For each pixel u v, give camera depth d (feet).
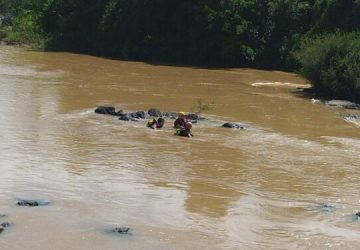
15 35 278.46
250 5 226.58
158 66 211.20
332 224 54.70
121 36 249.14
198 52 231.50
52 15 284.00
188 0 236.63
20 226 49.65
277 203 60.29
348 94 147.13
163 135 90.68
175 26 244.01
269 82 176.24
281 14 225.35
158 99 129.80
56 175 65.36
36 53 238.48
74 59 221.25
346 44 153.48
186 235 49.98
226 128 99.66
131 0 247.09
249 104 129.59
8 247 45.24
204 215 55.21
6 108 106.01
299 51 184.55
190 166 73.10
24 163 69.26
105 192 60.39
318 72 154.30
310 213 57.62
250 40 226.58
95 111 106.73
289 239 50.26
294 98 143.95
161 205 57.36
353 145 91.30
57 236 48.11
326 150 86.69
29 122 94.27
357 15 198.49
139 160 74.38
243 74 197.06
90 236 48.57
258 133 96.99
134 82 158.30
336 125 109.81
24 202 55.36
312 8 222.28
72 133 87.97
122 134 89.61
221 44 226.99
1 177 63.21
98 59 228.63
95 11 261.44
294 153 83.66
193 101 129.49
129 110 113.09
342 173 73.82
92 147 79.82
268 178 69.77
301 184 67.92
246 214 56.18
